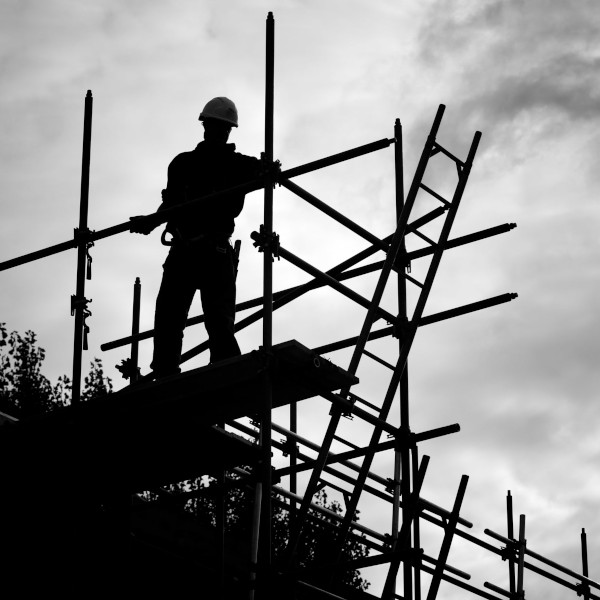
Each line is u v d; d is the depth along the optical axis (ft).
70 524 33.58
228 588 30.73
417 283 35.27
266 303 28.81
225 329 31.81
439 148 35.50
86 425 29.71
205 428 29.07
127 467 31.83
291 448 35.55
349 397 32.35
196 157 32.96
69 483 32.73
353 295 32.14
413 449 34.68
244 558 36.37
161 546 35.27
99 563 33.17
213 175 32.73
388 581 31.01
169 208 31.78
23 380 80.33
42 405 80.12
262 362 27.86
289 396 29.89
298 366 28.68
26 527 33.94
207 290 32.17
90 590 32.91
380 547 35.88
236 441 29.76
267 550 27.53
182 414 29.66
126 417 29.45
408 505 31.94
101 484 32.89
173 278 32.55
